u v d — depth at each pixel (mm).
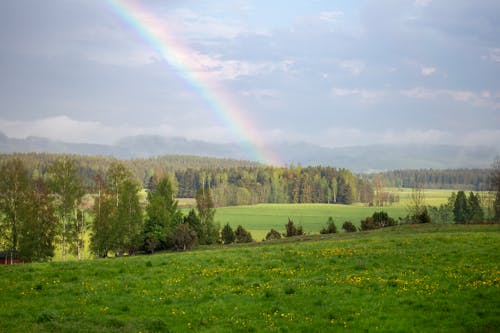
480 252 32500
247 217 190750
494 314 18328
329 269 29344
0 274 29969
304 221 175500
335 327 18234
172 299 22875
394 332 17422
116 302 22672
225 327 18844
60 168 79438
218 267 31547
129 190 89000
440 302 20281
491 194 119875
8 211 73938
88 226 84188
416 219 82875
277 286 24812
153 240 85812
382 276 26078
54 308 21812
